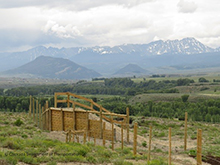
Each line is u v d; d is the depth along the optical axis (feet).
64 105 358.02
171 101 527.81
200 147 57.26
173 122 200.75
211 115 353.72
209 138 135.54
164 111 374.43
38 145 75.31
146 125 184.65
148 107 391.45
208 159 84.12
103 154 74.13
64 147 74.02
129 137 118.42
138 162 70.13
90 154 72.28
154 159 73.82
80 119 121.19
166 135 147.33
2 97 359.46
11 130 100.78
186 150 101.60
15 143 71.41
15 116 168.25
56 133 114.52
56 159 62.64
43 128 130.82
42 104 353.31
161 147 109.60
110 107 392.27
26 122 147.95
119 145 101.86
